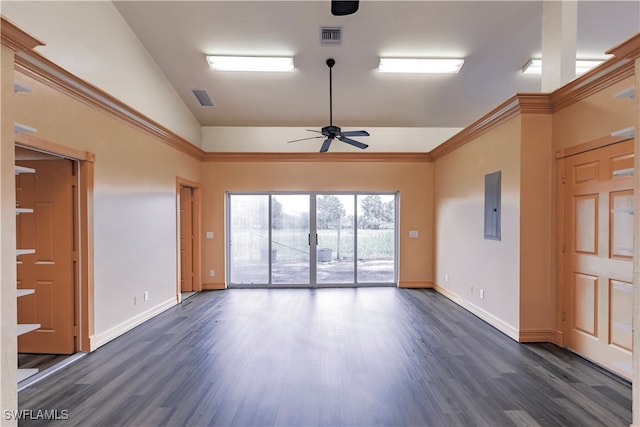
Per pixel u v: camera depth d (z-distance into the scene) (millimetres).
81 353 3217
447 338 3613
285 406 2309
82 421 2139
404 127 6535
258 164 6363
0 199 1547
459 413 2221
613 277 2799
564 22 3434
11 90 1619
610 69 2701
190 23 4066
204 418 2172
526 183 3477
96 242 3367
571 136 3225
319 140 6531
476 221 4480
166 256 4867
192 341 3551
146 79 4488
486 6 3785
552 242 3465
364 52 4535
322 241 6492
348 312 4641
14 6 2594
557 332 3398
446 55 4578
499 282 3887
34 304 3240
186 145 5445
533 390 2512
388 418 2168
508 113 3637
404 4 3787
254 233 6504
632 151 2627
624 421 2125
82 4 3293
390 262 6559
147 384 2619
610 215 2828
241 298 5516
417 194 6406
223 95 5504
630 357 2650
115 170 3688
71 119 3051
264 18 4004
